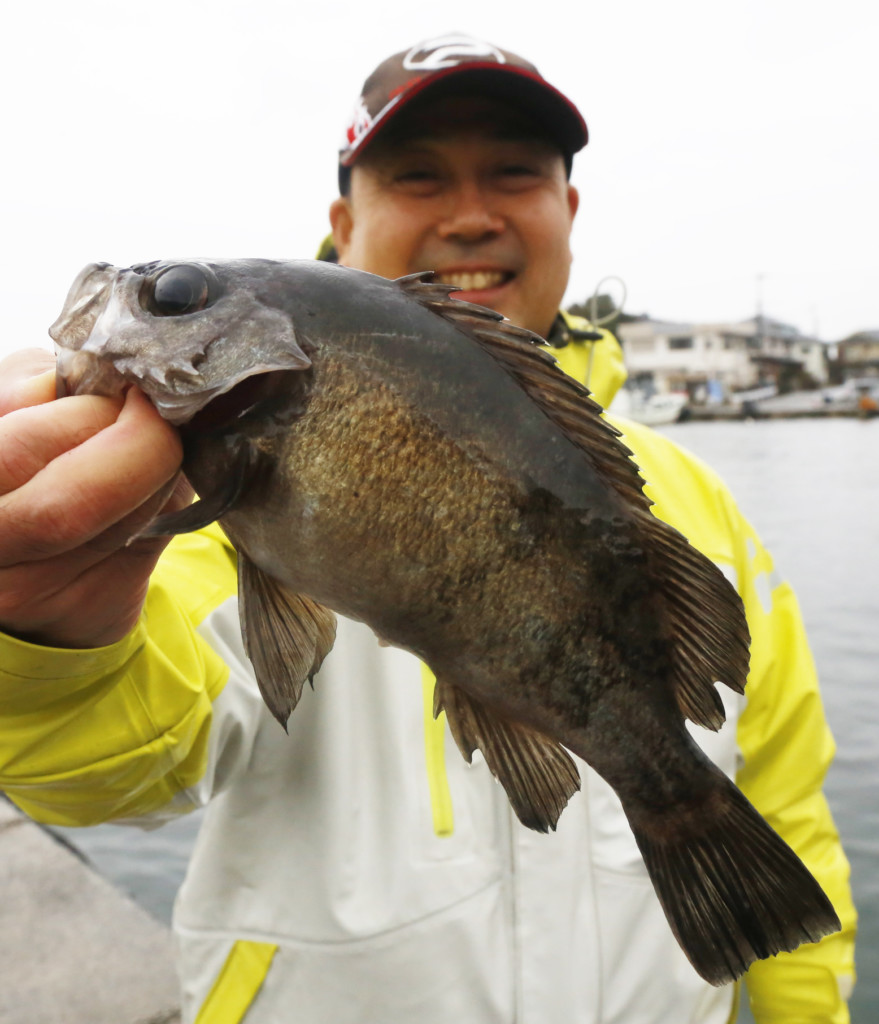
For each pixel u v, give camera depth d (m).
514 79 0.50
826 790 1.23
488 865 0.42
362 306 0.27
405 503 0.27
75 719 0.31
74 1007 0.69
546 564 0.28
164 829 1.24
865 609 2.16
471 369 0.28
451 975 0.40
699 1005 0.44
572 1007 0.41
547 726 0.29
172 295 0.27
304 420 0.27
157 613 0.34
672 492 0.52
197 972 0.42
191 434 0.27
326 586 0.27
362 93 0.55
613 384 0.62
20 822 0.98
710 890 0.30
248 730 0.40
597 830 0.43
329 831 0.41
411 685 0.43
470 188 0.52
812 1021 0.45
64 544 0.23
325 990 0.40
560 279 0.56
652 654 0.30
